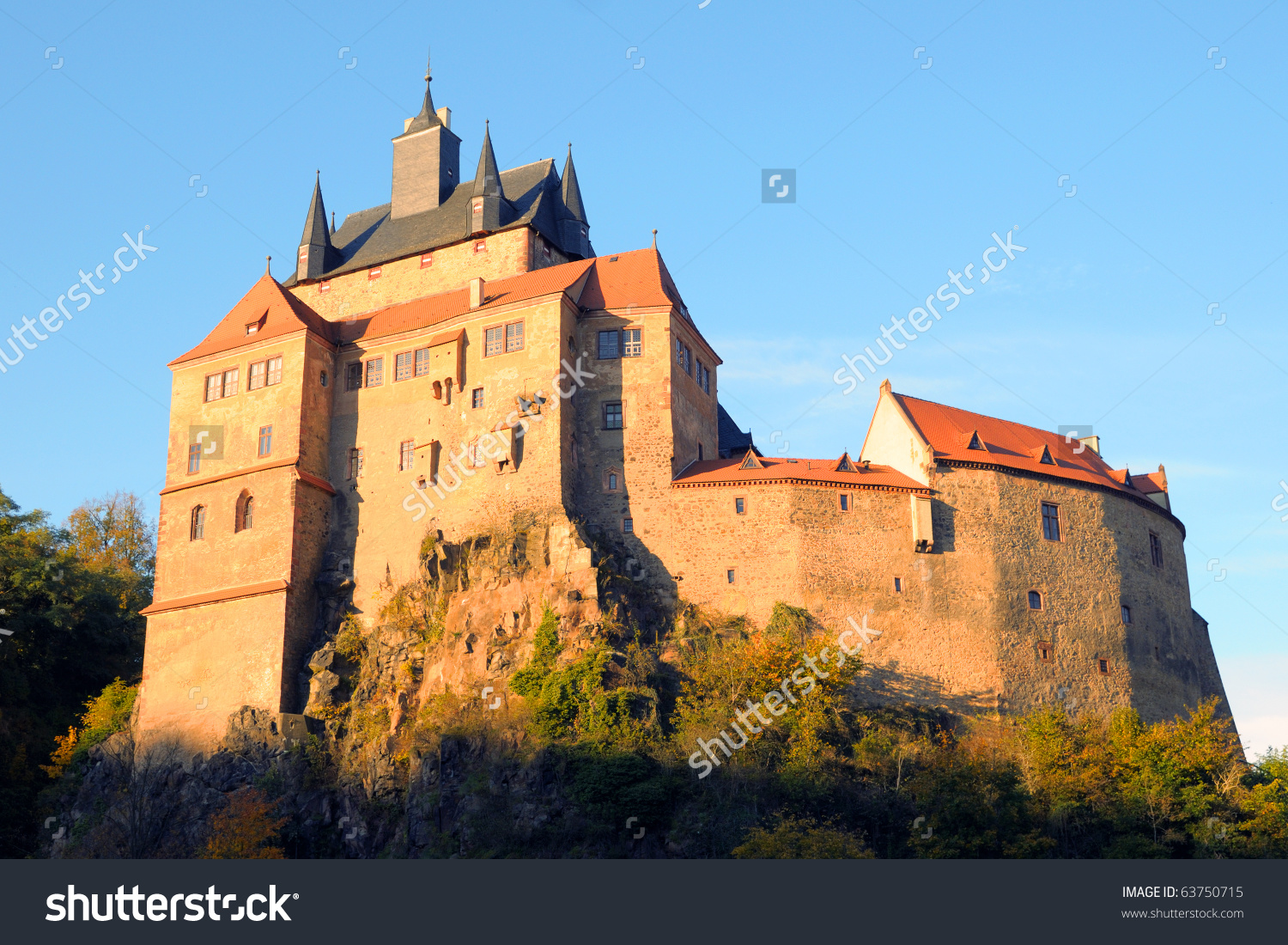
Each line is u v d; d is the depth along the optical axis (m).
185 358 85.19
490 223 86.94
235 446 81.94
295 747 71.88
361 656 75.69
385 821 68.31
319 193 93.56
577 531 73.31
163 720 76.88
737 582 73.94
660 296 79.56
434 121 93.38
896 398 81.69
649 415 77.56
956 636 74.44
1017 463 79.38
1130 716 71.75
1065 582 78.38
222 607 77.62
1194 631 87.19
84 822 74.94
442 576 75.06
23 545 87.94
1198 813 63.53
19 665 85.12
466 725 68.00
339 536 79.94
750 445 88.81
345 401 82.56
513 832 62.78
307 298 91.12
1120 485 84.94
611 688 66.94
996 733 71.88
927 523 75.69
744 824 61.06
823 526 74.75
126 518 109.44
